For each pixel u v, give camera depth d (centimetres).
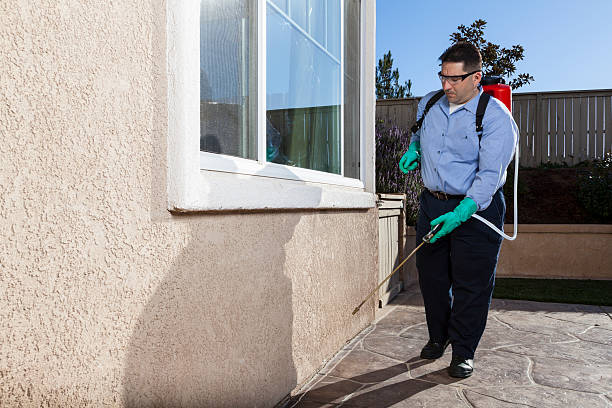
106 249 123
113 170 126
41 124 106
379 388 250
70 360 113
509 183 739
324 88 311
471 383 257
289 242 232
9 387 100
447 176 267
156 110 141
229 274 179
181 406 153
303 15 278
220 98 189
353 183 356
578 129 867
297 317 243
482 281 264
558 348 319
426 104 285
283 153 253
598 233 606
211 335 168
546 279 612
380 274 437
